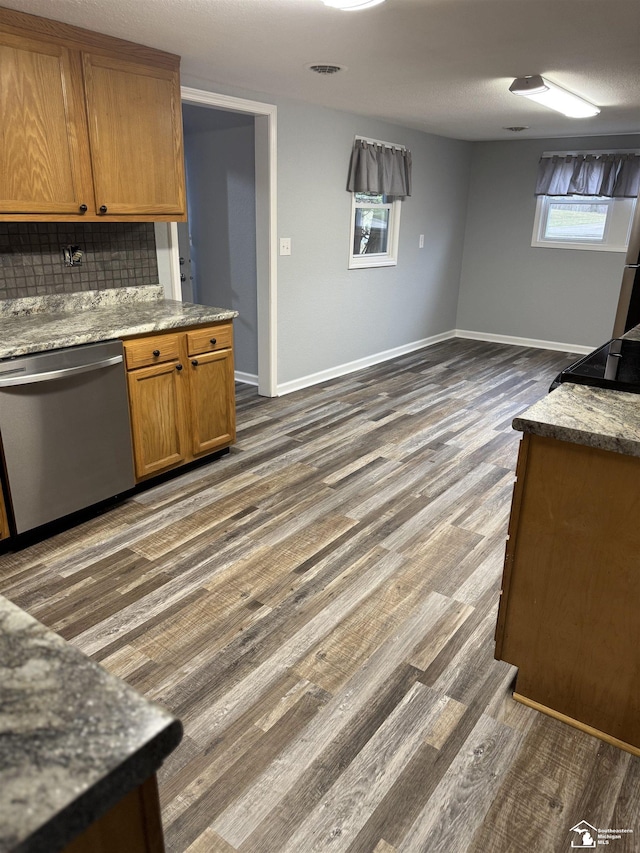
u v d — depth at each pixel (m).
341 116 4.59
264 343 4.52
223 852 1.34
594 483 1.49
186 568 2.41
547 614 1.65
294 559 2.48
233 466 3.37
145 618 2.11
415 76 3.35
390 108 4.41
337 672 1.88
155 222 3.25
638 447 1.37
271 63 3.10
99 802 0.52
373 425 4.05
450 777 1.53
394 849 1.36
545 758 1.59
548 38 2.61
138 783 0.56
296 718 1.70
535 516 1.59
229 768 1.54
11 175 2.47
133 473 2.90
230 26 2.51
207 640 2.01
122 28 2.55
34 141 2.51
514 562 1.66
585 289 6.15
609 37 2.58
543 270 6.36
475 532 2.71
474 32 2.54
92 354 2.58
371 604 2.20
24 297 2.93
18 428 2.37
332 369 5.24
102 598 2.21
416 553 2.54
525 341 6.66
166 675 1.85
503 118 4.76
